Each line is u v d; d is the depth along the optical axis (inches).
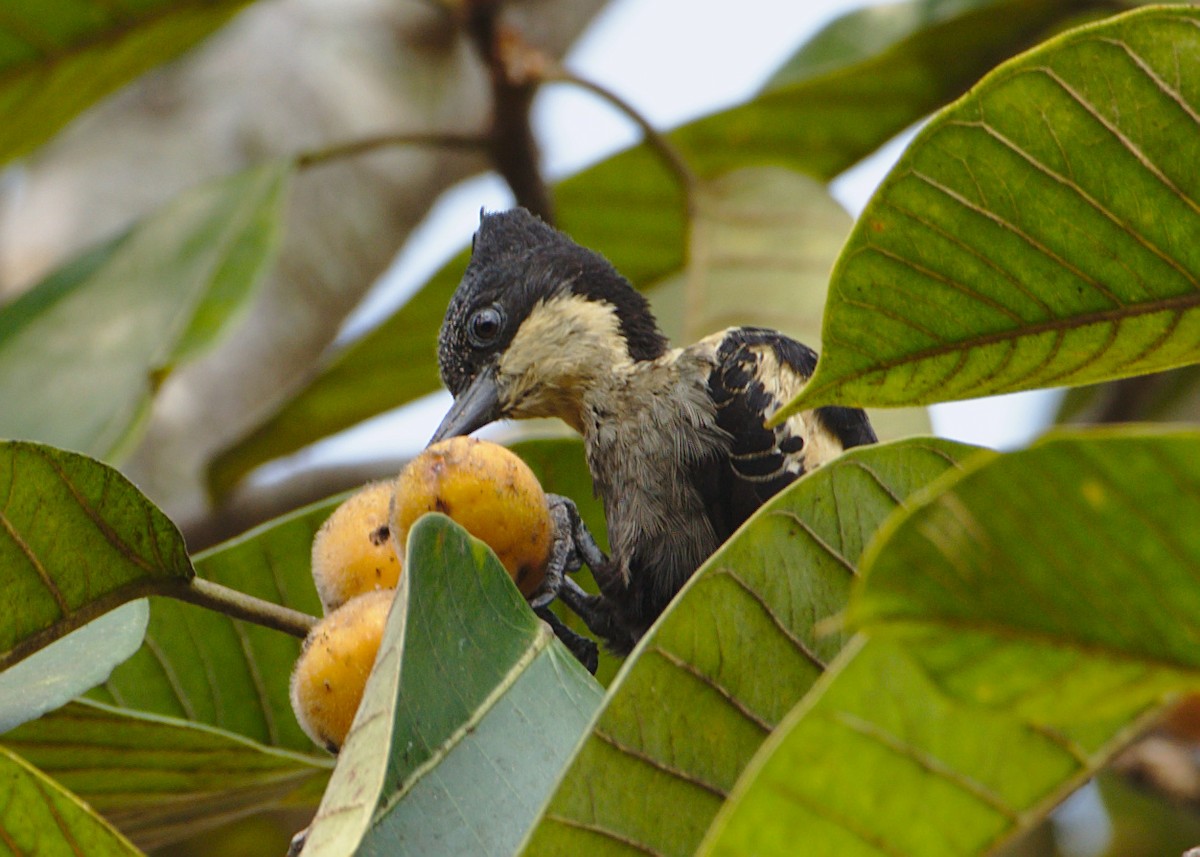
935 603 118.8
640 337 342.6
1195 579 117.6
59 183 542.6
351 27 583.8
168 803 236.2
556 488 299.3
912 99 427.5
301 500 472.7
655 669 163.9
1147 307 174.1
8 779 161.2
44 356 346.0
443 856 160.7
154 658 252.2
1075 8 413.4
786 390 316.5
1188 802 358.6
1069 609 119.5
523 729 173.6
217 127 554.6
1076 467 114.6
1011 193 169.8
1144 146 166.4
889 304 173.9
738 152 437.4
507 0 422.9
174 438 509.4
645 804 159.2
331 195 553.9
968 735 130.6
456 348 355.9
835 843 133.3
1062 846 425.7
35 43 385.7
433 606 172.7
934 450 178.9
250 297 353.1
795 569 172.4
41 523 190.9
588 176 423.8
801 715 128.5
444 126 572.7
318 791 253.8
